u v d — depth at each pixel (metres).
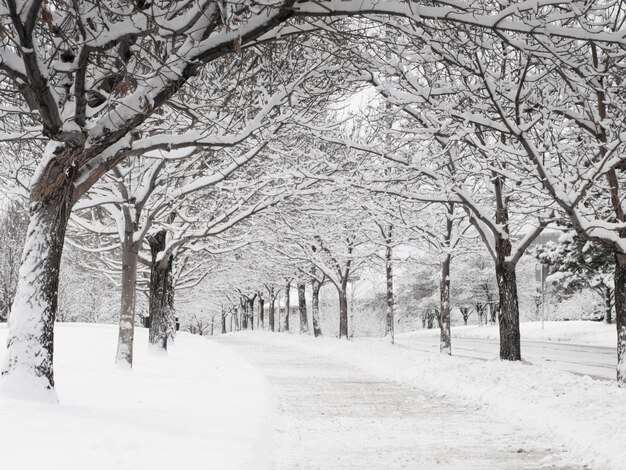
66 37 8.51
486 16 9.18
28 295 9.84
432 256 36.06
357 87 17.50
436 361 21.27
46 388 9.80
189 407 11.26
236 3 8.16
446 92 16.34
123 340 17.36
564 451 9.04
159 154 15.27
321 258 41.06
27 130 12.75
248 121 14.30
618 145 13.65
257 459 7.73
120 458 6.77
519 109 15.06
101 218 26.44
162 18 9.16
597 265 40.25
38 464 6.14
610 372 21.25
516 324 20.80
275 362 25.83
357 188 21.45
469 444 9.48
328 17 10.57
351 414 12.27
